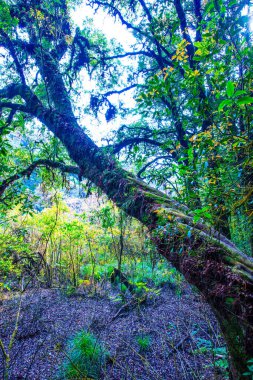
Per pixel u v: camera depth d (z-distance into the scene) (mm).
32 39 5102
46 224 8805
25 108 4949
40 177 6875
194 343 4418
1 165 5355
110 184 3496
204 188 1838
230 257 2002
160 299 6582
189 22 5172
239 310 1776
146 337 4848
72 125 4320
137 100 2500
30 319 6086
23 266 7680
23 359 4520
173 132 5445
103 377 3863
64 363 4184
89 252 10844
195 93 2051
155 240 2645
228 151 1706
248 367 1784
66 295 7914
